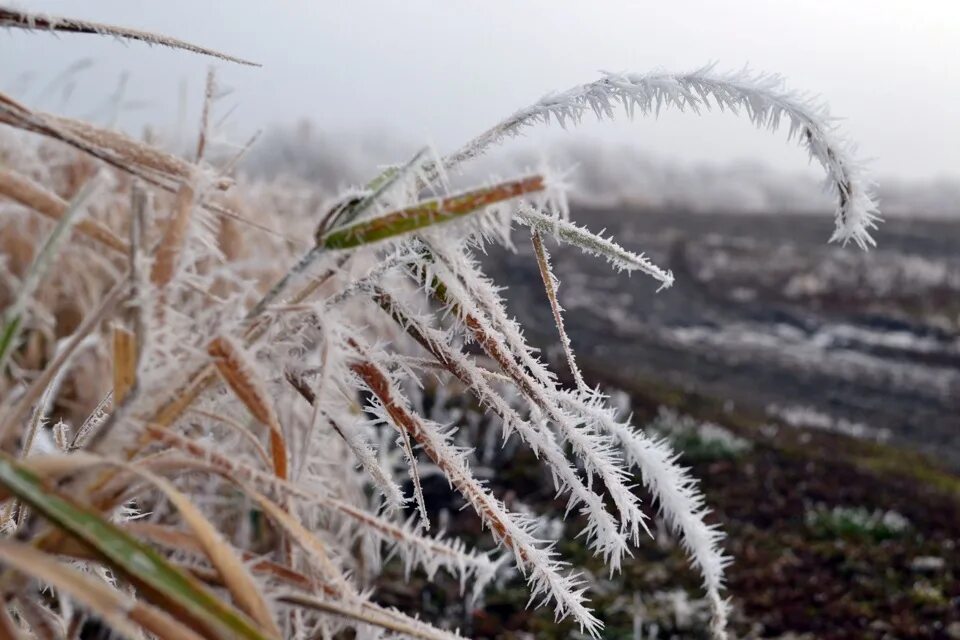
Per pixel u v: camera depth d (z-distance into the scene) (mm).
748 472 5207
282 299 889
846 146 824
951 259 14781
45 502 555
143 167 897
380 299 932
